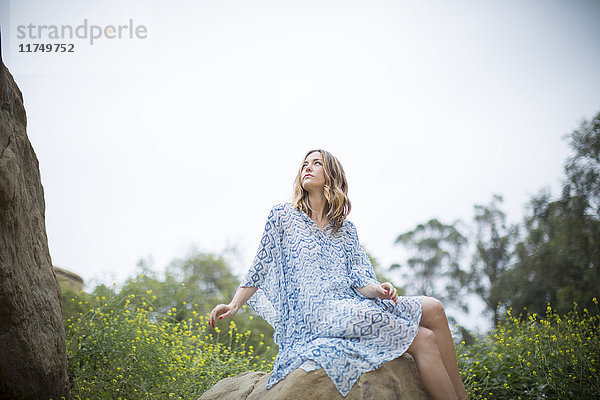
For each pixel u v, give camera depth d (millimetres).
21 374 2510
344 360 2414
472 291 25953
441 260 27844
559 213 13117
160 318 4531
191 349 4176
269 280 2945
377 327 2543
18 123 2916
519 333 4418
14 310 2438
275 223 2994
